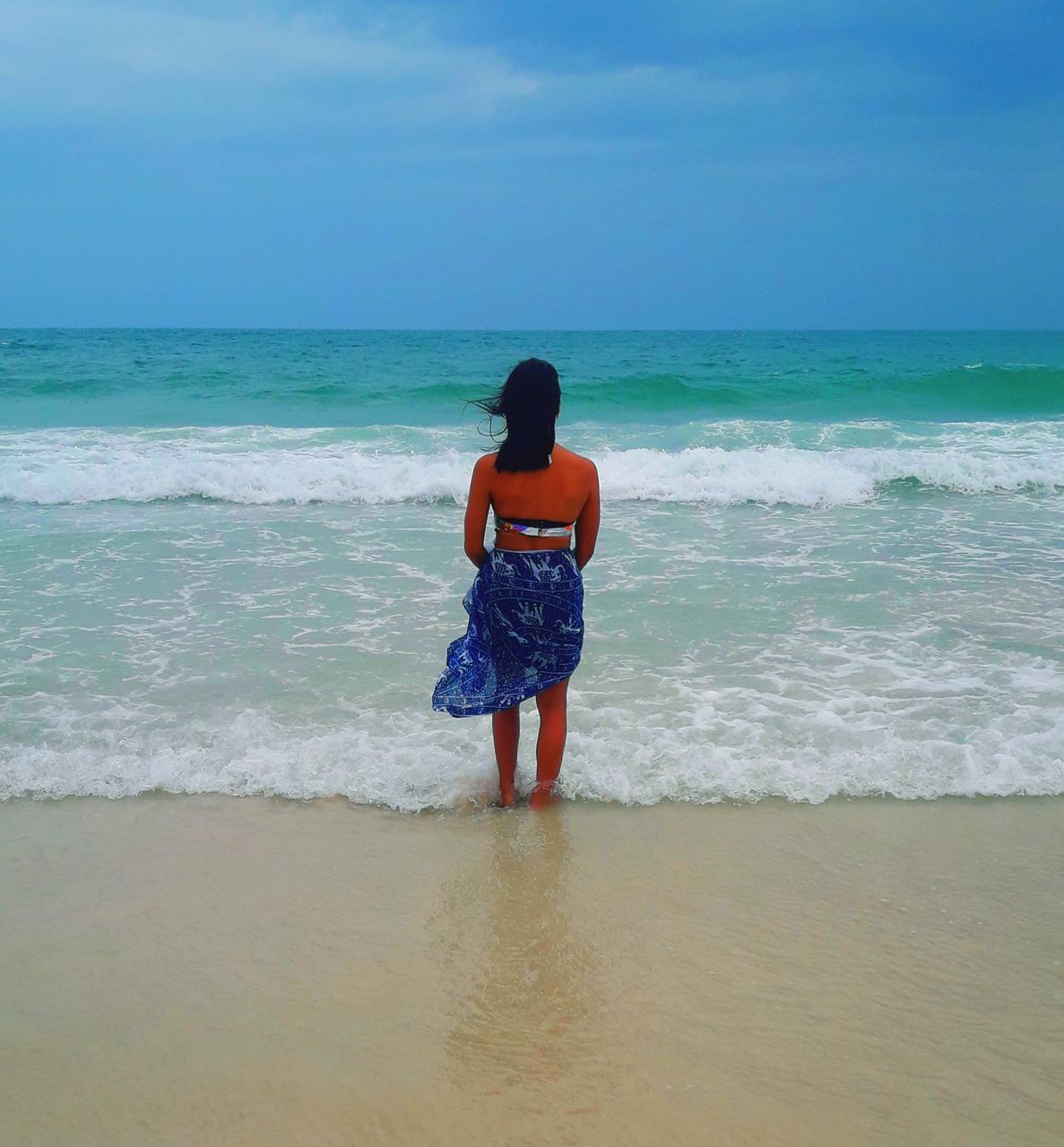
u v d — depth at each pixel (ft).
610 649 17.44
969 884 10.50
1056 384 63.10
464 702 11.89
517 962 9.09
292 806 12.19
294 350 145.89
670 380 62.64
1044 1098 7.41
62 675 16.07
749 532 27.09
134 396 61.57
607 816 11.98
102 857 10.97
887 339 288.71
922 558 23.95
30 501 31.12
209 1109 7.22
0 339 228.22
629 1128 7.05
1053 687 15.66
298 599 20.42
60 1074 7.57
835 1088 7.48
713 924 9.73
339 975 8.89
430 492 32.35
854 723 14.28
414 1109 7.22
